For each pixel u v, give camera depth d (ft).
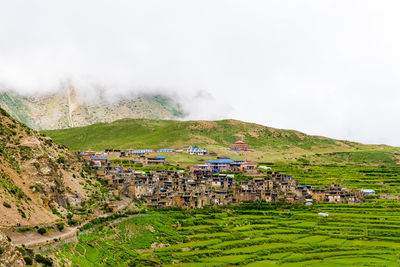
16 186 599.16
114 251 642.63
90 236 646.33
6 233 489.67
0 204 519.60
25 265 426.92
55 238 550.77
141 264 638.53
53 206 654.53
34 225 548.72
